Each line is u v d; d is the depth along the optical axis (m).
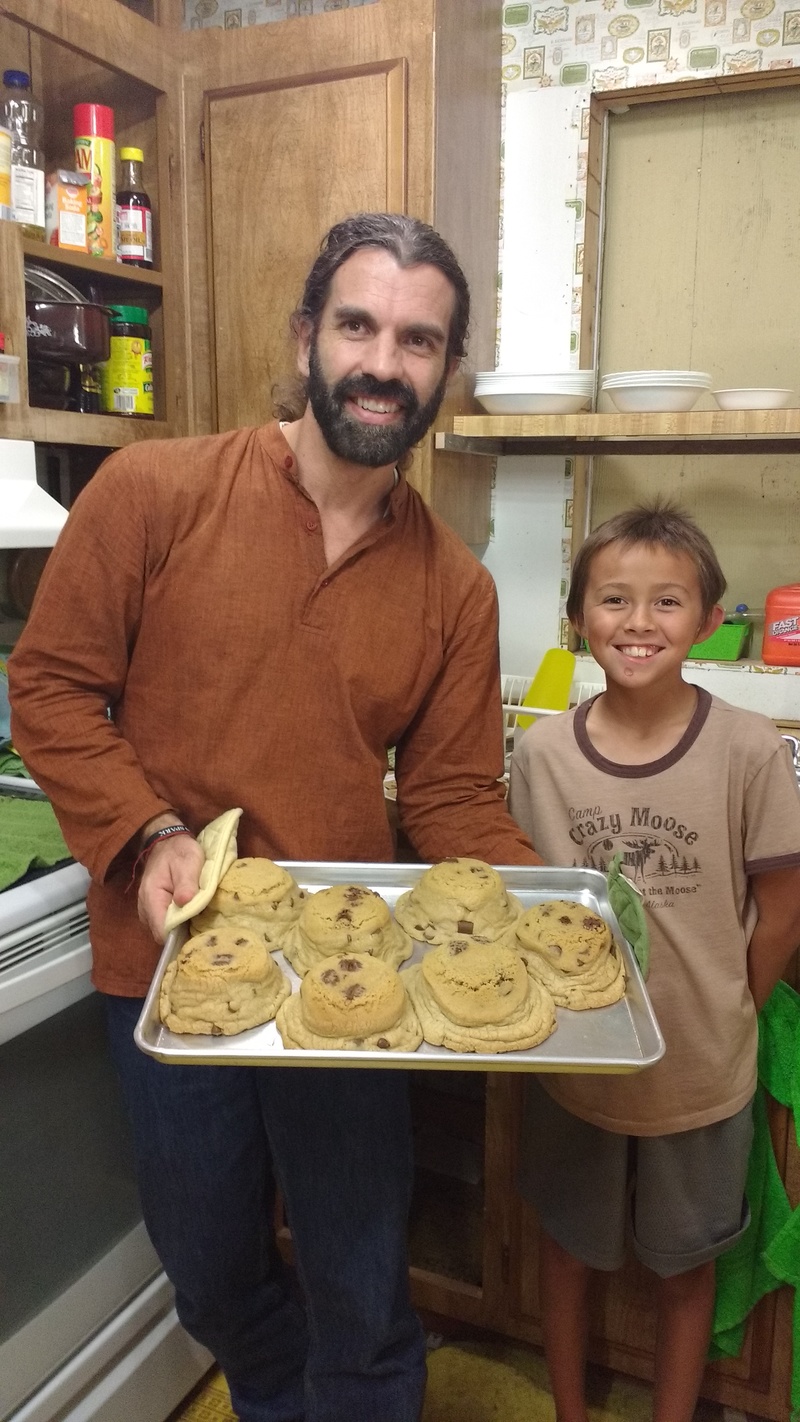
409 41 1.51
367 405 0.96
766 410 1.55
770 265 1.82
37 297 1.43
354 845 1.11
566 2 1.78
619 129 1.88
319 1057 0.77
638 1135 1.16
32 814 1.24
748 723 1.14
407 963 0.98
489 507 2.04
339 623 1.04
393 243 0.93
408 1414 1.15
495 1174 1.43
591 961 0.92
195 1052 0.77
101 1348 1.24
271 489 1.02
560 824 1.20
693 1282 1.23
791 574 1.92
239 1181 1.10
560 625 2.03
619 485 2.02
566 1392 1.29
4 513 1.22
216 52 1.62
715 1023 1.14
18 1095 1.10
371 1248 1.10
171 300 1.69
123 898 1.06
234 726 1.03
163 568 1.02
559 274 1.88
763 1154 1.27
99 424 1.53
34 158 1.45
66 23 1.40
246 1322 1.19
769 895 1.13
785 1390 1.35
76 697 1.02
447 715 1.15
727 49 1.70
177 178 1.68
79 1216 1.22
